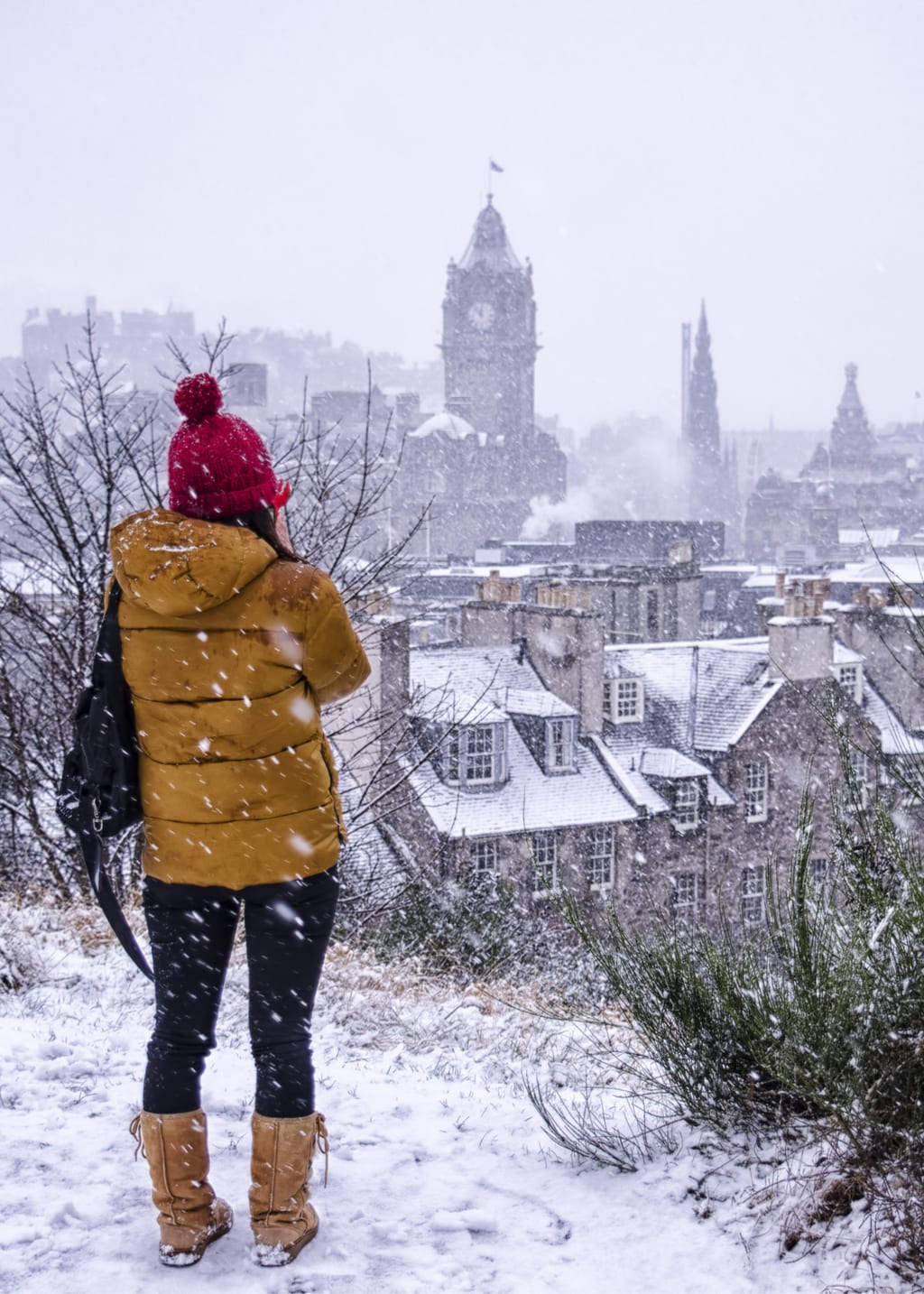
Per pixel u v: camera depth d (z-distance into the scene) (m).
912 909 3.57
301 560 3.31
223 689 3.13
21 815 12.68
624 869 27.42
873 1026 3.43
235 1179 3.65
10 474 13.48
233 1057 5.23
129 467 13.98
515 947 14.02
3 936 7.47
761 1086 3.92
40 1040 5.29
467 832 24.73
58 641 12.97
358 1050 5.95
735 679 31.91
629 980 4.21
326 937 3.31
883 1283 3.00
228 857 3.18
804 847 3.87
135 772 3.31
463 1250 3.29
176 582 3.04
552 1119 4.27
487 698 27.42
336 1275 3.11
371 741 15.76
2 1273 3.08
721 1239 3.31
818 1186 3.37
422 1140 4.07
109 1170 3.68
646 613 53.75
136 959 3.38
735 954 4.10
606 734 30.72
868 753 4.09
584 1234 3.39
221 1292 3.01
